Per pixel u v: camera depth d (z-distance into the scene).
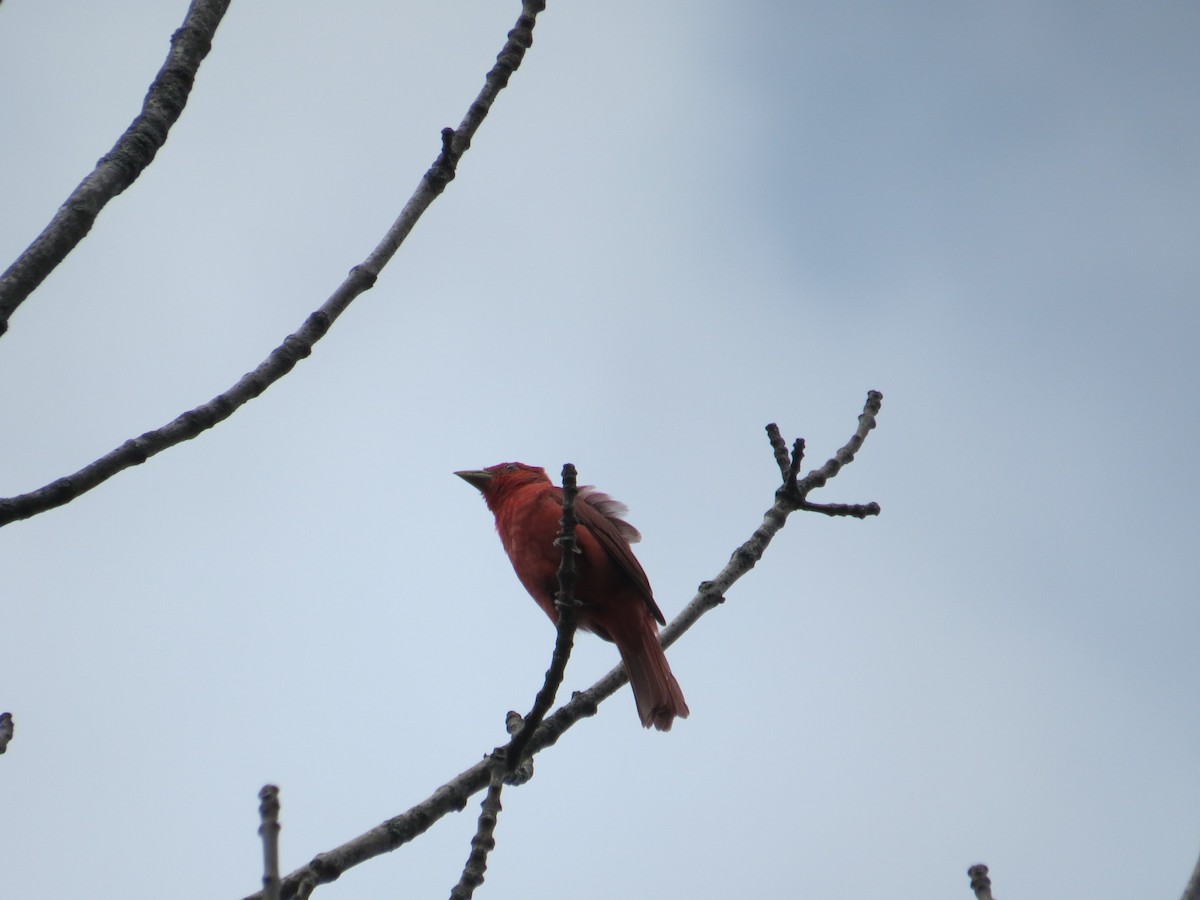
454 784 9.90
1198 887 6.62
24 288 7.61
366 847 9.15
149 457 8.09
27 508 7.59
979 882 7.00
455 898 7.70
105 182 8.16
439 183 9.78
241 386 8.56
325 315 9.03
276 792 6.06
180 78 8.78
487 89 10.09
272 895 5.76
